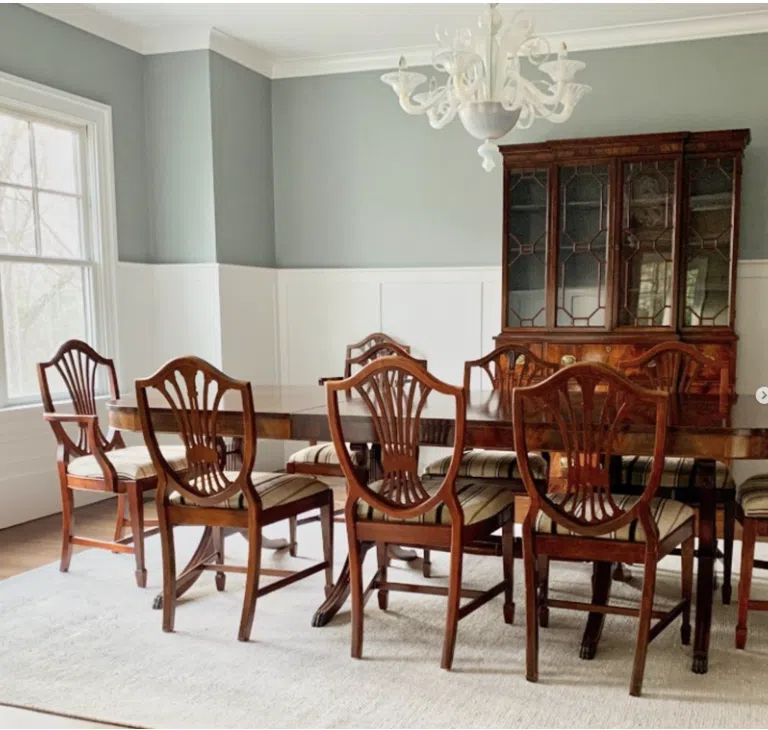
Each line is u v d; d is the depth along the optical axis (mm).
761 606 2436
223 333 4984
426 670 2326
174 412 2529
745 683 2232
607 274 4402
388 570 3248
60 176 4449
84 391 3496
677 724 2004
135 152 4945
